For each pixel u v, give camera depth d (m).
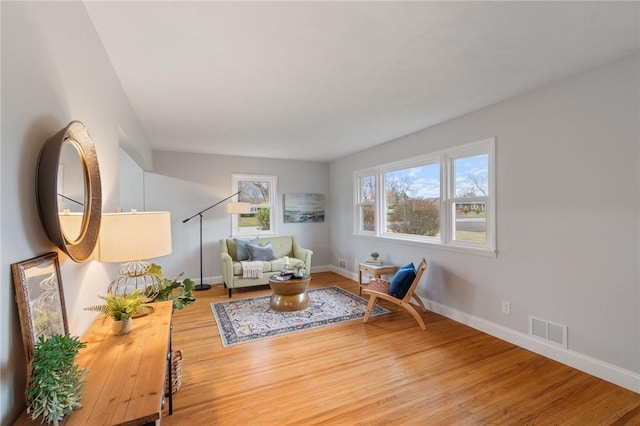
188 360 2.52
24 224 0.92
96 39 1.67
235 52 1.94
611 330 2.16
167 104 2.84
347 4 1.49
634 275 2.05
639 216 2.02
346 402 1.98
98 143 1.71
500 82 2.44
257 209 5.64
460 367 2.39
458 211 3.41
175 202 5.00
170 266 4.96
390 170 4.47
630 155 2.05
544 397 2.01
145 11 1.52
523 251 2.70
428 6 1.51
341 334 3.04
